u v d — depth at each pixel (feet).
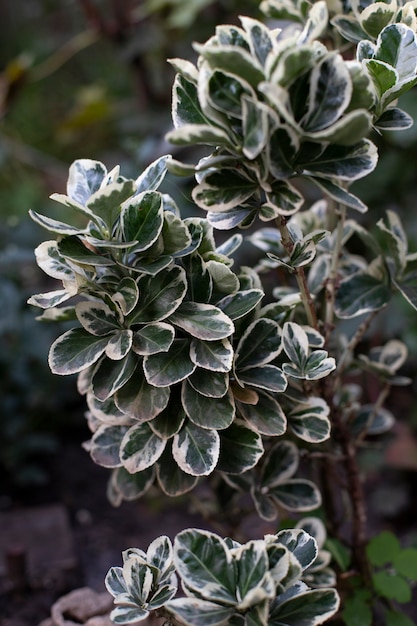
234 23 4.79
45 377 4.18
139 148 4.80
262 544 2.05
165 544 2.21
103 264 2.22
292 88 2.10
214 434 2.31
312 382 2.51
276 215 2.25
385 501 3.77
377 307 2.56
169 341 2.23
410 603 3.19
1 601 3.29
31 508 3.95
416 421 4.06
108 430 2.51
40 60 8.14
